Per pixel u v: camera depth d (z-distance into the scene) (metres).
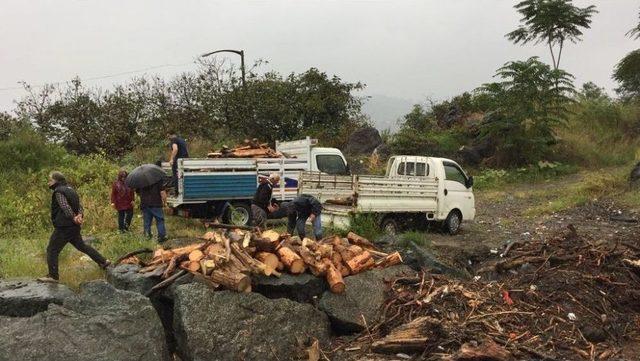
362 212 11.35
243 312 6.22
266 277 6.96
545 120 25.25
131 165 21.36
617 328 6.97
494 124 25.27
